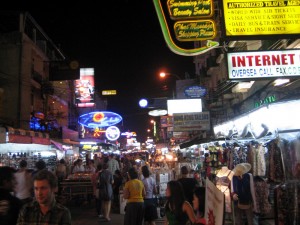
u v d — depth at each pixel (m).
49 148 19.95
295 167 6.79
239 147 10.88
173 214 5.42
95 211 14.69
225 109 22.36
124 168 18.14
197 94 21.59
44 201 3.44
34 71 28.25
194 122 18.62
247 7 8.91
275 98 13.73
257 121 7.75
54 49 36.00
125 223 8.84
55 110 33.56
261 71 8.70
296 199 6.28
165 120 30.81
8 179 4.35
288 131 6.72
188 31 9.68
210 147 14.84
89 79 40.59
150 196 9.90
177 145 28.81
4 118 24.06
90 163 18.77
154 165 21.42
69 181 15.95
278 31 8.84
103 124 26.30
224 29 8.78
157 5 9.62
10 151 17.11
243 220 9.23
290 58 8.73
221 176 10.24
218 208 3.78
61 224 3.46
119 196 14.29
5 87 25.06
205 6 9.73
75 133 35.25
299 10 8.95
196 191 4.76
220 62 24.16
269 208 8.90
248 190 8.88
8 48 25.61
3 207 4.02
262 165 9.08
